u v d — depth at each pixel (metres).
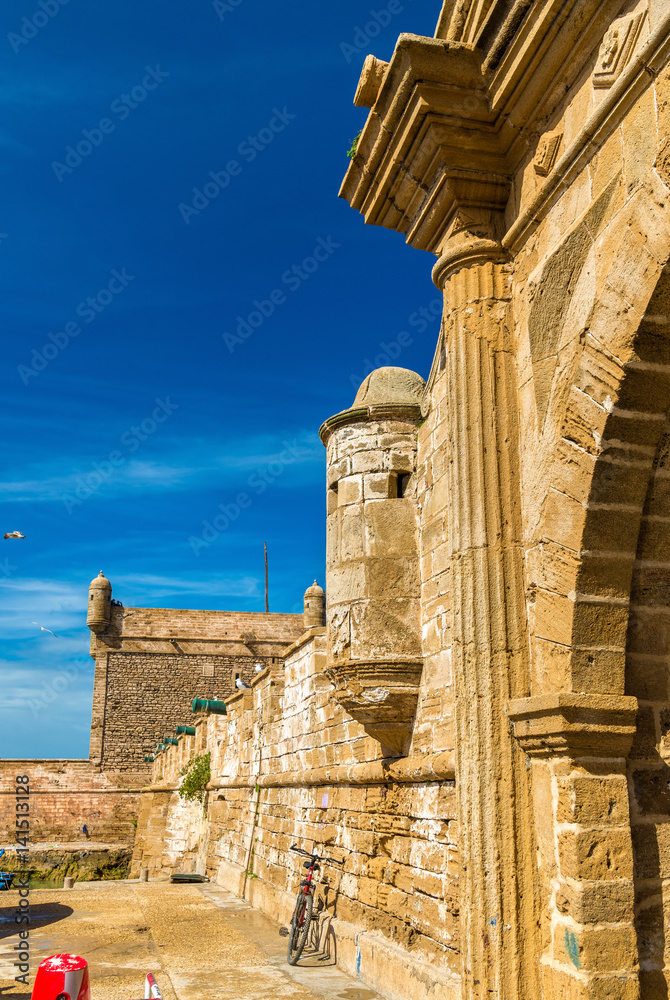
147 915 12.24
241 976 7.86
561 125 4.52
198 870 21.31
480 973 4.19
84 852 39.19
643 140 3.67
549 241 4.54
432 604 6.64
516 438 4.79
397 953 6.70
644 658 4.29
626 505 4.07
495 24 4.55
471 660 4.56
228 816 17.42
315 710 10.27
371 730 7.06
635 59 3.61
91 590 44.62
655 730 4.25
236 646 45.91
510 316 4.94
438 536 6.59
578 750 4.01
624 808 3.99
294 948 8.47
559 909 3.99
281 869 11.70
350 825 8.50
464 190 5.02
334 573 7.44
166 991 7.20
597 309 3.96
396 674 6.81
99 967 8.37
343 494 7.53
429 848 6.30
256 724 14.65
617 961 3.78
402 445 7.44
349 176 5.77
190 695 44.59
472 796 4.40
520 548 4.64
